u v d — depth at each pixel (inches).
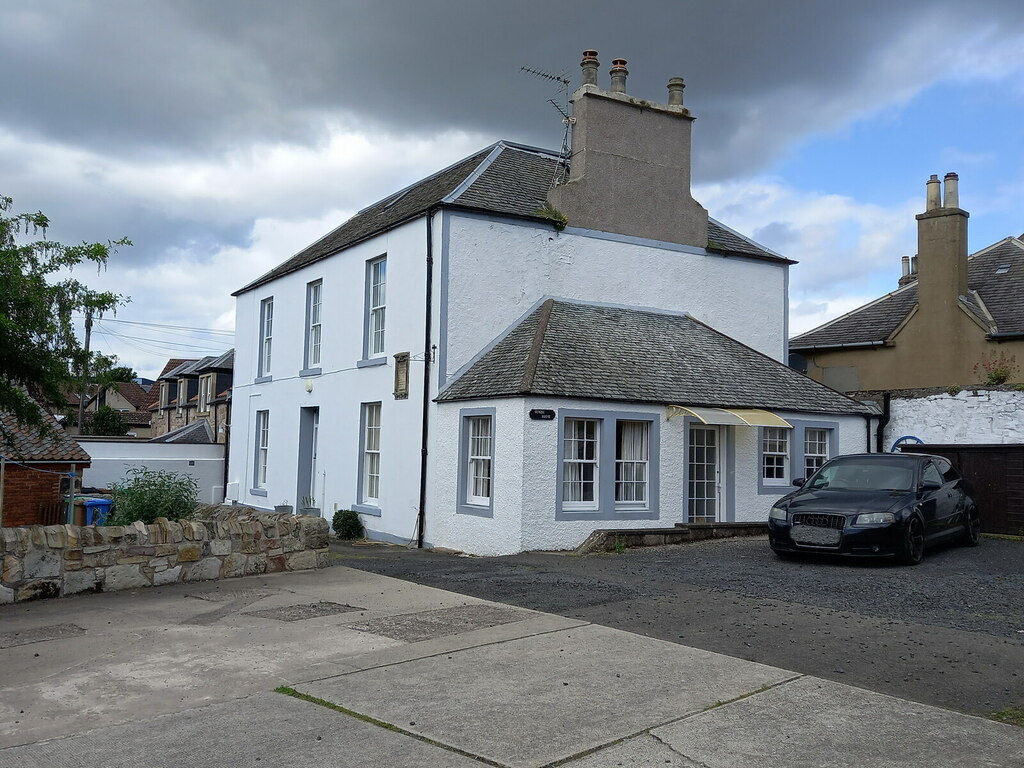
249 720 205.6
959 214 820.6
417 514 629.9
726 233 810.8
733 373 668.7
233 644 278.2
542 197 702.5
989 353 784.9
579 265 684.7
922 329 834.8
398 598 354.6
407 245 669.9
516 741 191.3
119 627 303.7
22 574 350.0
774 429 665.6
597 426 572.1
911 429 700.0
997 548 520.7
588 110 698.8
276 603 346.0
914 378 837.2
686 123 749.9
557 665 250.1
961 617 315.0
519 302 655.1
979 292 847.1
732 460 637.9
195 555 400.2
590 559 478.6
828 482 503.2
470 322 633.6
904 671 245.0
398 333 673.6
